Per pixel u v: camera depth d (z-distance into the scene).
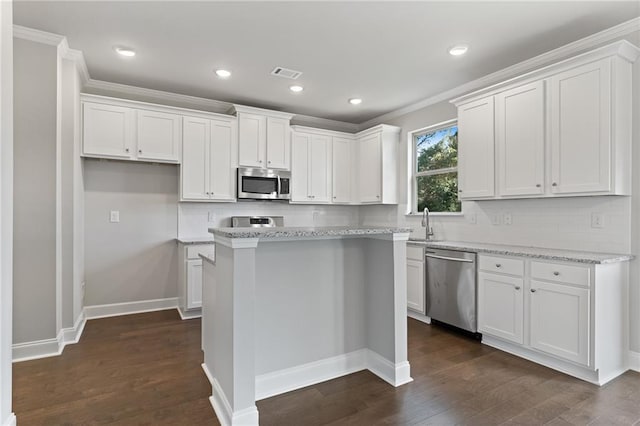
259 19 2.57
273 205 4.95
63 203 3.08
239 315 1.86
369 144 4.95
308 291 2.42
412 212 4.70
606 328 2.39
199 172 4.11
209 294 2.45
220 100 4.40
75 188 3.18
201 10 2.46
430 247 3.59
